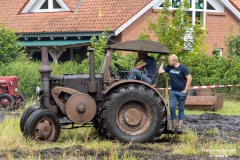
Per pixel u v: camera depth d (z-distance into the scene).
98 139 16.11
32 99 27.92
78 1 39.94
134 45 16.64
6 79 25.92
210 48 40.88
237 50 34.97
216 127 19.66
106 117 15.90
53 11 39.69
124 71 16.88
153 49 16.70
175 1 37.97
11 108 25.16
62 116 16.48
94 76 16.39
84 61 31.33
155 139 16.19
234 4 41.34
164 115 16.31
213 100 26.19
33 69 29.52
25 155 13.73
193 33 27.70
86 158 13.26
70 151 13.95
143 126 16.14
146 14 37.28
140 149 14.84
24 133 15.65
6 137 15.68
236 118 23.16
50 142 15.63
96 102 16.47
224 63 31.86
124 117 16.06
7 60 32.81
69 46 36.69
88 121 16.09
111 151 11.76
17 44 33.78
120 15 36.69
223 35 41.47
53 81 16.47
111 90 16.20
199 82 31.58
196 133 16.97
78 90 16.39
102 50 29.62
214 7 41.28
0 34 32.97
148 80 16.73
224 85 29.89
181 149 14.48
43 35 38.09
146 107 16.14
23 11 40.25
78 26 37.38
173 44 27.20
